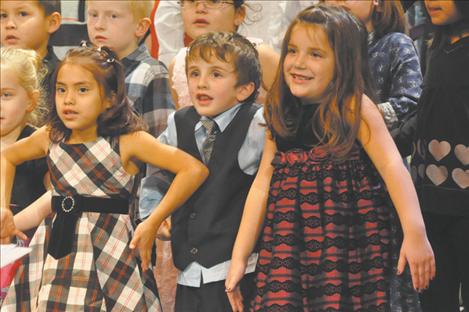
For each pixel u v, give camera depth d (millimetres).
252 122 5105
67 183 5012
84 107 4996
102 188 5000
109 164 5020
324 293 4539
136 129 5098
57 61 6996
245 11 6523
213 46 5074
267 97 4918
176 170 5035
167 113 6277
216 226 5016
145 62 6449
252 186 4902
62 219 4977
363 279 4602
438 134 5059
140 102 6258
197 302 4996
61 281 4875
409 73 5590
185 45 7148
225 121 5141
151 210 5227
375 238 4613
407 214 4523
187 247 5059
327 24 4734
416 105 5434
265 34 7012
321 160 4699
